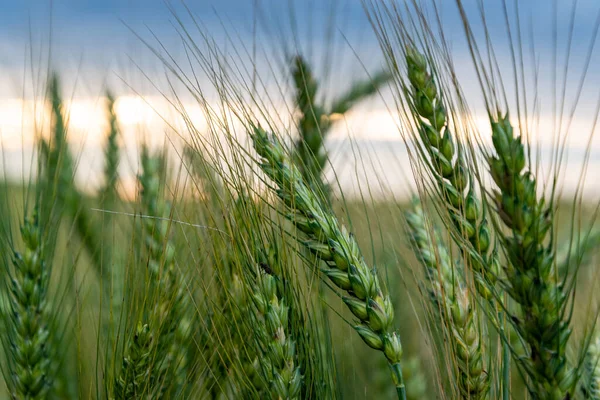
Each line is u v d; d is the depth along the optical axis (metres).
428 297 0.36
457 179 0.34
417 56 0.35
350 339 0.41
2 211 0.42
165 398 0.38
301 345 0.35
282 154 0.35
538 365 0.31
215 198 0.38
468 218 0.34
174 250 0.39
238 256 0.35
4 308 0.40
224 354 0.38
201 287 0.38
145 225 0.40
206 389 0.39
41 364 0.39
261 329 0.34
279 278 0.35
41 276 0.40
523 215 0.30
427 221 0.35
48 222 0.42
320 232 0.34
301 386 0.35
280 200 0.35
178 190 0.38
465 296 0.34
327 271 0.34
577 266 0.31
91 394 0.38
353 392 0.38
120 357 0.37
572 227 0.31
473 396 0.34
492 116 0.31
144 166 0.43
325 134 0.43
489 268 0.33
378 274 0.38
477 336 0.34
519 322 0.31
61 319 0.42
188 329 0.39
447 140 0.35
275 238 0.35
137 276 0.37
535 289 0.31
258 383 0.36
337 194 0.39
